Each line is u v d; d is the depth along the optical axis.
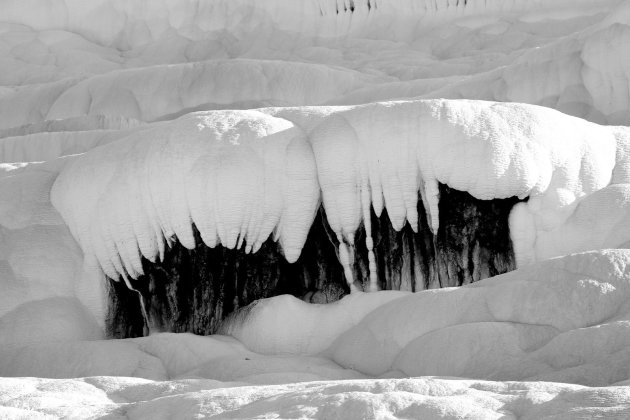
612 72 23.19
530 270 14.00
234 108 32.31
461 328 13.21
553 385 9.66
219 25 42.59
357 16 41.34
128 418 10.45
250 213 16.75
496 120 16.70
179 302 17.19
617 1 37.06
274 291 17.08
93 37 43.03
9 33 42.09
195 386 12.02
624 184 16.61
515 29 37.59
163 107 32.78
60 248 18.00
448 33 38.69
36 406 11.18
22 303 17.44
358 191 16.78
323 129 17.25
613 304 12.93
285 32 41.81
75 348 15.62
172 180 16.89
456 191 16.50
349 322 15.80
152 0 43.00
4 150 27.59
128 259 17.28
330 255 17.23
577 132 17.19
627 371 10.86
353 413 9.20
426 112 16.70
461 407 9.08
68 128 31.05
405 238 16.70
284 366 14.31
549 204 16.47
